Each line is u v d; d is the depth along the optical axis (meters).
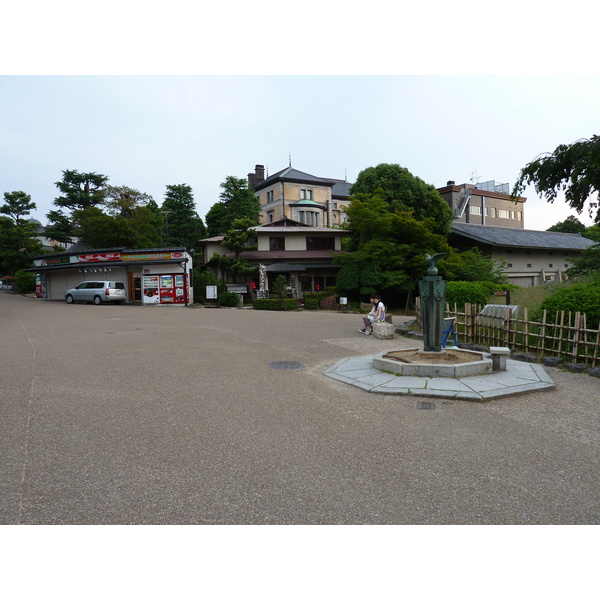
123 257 27.17
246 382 6.94
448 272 23.73
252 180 53.97
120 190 36.97
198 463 3.93
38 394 6.06
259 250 32.69
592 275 14.69
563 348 8.35
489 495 3.39
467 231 30.42
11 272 44.16
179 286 26.42
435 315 7.95
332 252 29.56
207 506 3.21
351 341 11.31
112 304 26.98
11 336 11.62
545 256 32.44
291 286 31.72
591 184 8.44
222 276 32.16
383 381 6.79
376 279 24.56
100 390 6.33
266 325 14.61
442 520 3.07
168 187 44.72
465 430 4.82
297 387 6.68
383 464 3.94
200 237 44.62
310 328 13.88
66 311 20.55
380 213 25.27
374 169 30.09
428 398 6.07
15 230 40.19
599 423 5.05
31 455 4.05
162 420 5.09
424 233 24.77
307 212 45.31
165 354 9.15
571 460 4.04
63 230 38.69
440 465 3.92
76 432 4.66
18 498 3.28
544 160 8.79
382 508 3.21
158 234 42.72
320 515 3.12
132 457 4.05
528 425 4.99
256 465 3.90
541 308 9.12
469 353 8.30
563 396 6.12
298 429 4.84
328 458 4.07
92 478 3.62
